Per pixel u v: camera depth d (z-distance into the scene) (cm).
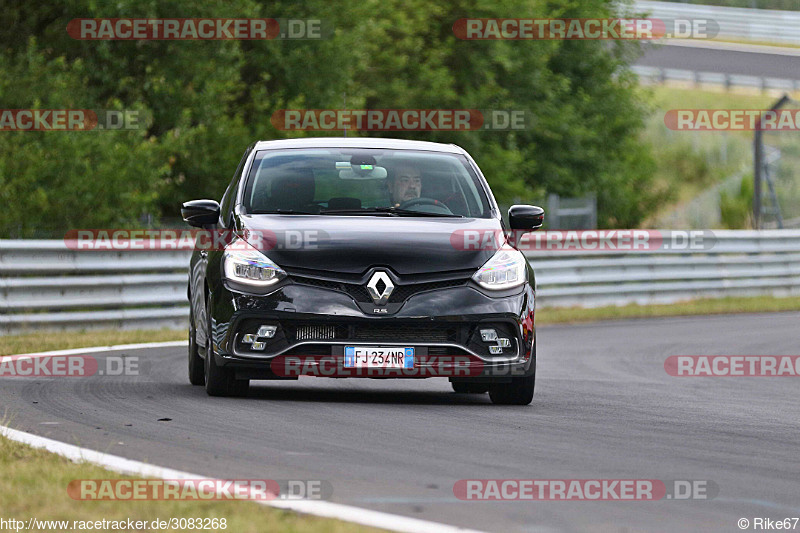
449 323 2783
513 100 10738
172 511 1600
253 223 2920
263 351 2780
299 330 2772
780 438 2533
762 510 1759
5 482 1789
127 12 7431
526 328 2869
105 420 2528
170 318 5547
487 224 3011
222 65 7800
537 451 2230
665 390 3519
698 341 5316
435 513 1675
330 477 1923
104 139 6794
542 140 11131
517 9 10594
